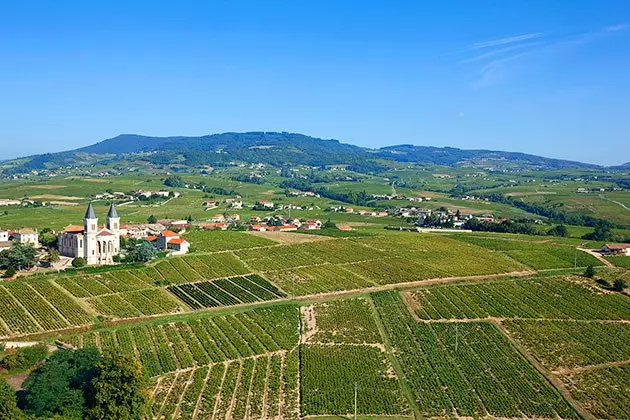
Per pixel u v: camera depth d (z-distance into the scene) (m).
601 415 122.50
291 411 120.31
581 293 198.62
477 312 181.00
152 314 173.62
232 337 158.00
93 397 111.50
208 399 122.56
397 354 150.75
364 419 118.56
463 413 121.88
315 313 179.00
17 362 131.00
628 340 161.88
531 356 151.12
